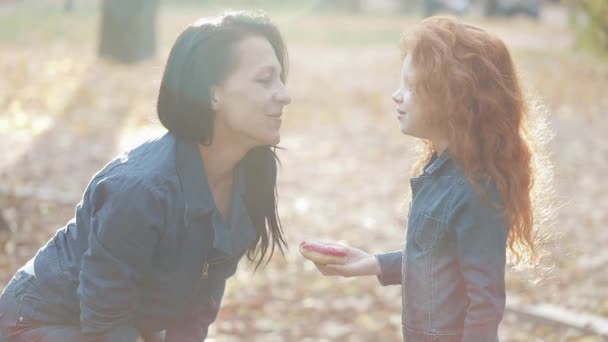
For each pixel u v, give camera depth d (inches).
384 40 1295.5
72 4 1454.2
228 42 148.5
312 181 490.0
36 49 933.8
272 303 305.0
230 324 283.4
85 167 470.3
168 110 151.1
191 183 150.9
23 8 1413.6
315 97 772.0
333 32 1382.9
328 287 321.4
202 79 149.4
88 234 154.6
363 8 1990.7
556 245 182.2
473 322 142.3
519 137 146.7
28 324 158.9
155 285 155.9
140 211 147.0
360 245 376.8
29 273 160.2
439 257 147.8
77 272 155.6
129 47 869.8
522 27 1614.2
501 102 144.6
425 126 149.0
